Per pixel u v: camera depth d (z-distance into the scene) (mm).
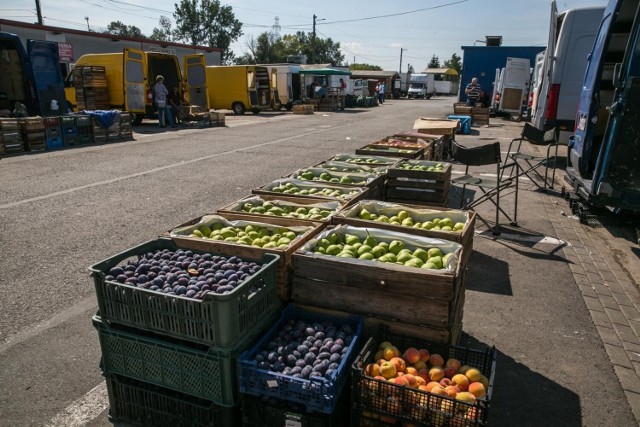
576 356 3801
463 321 4312
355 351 2961
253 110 27938
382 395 2592
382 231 3777
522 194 9016
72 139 14344
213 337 2637
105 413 3154
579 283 5117
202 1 81750
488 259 5754
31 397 3268
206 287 2904
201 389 2750
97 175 10172
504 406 3225
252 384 2662
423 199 6117
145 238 6305
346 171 6535
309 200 4996
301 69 32688
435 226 4141
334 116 27125
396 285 3084
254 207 4668
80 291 4777
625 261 5762
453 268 3145
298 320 3289
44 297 4637
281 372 2650
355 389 2648
